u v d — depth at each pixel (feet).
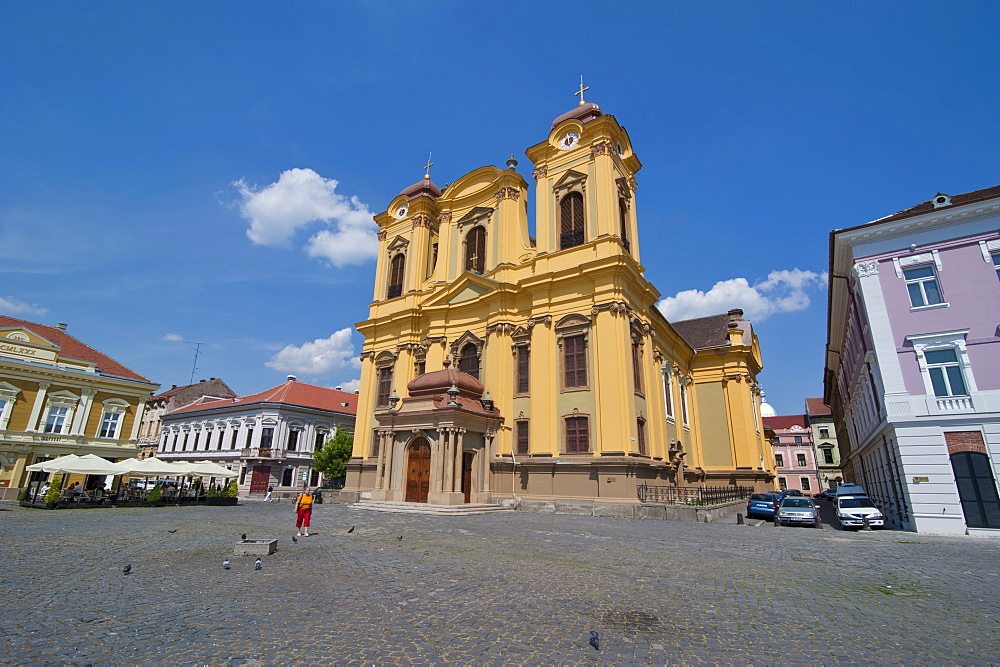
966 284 69.31
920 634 23.04
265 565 36.11
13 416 128.67
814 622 24.66
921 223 72.69
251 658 18.85
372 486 122.21
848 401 137.39
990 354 66.23
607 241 102.12
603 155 108.58
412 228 140.67
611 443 91.04
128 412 148.05
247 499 152.66
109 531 54.65
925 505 65.92
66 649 19.42
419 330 128.57
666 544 50.70
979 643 21.99
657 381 116.78
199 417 202.39
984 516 62.59
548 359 102.47
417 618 24.08
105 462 97.66
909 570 38.19
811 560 42.32
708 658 19.83
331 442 174.81
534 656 19.66
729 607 27.04
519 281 110.22
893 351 71.67
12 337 131.64
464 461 94.63
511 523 69.15
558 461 94.53
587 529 63.31
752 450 149.28
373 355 134.00
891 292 73.51
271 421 180.65
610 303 97.09
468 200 131.34
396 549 44.52
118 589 28.66
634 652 20.29
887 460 82.74
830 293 98.02
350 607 25.68
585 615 25.18
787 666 19.17
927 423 67.77
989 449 64.03
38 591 27.86
